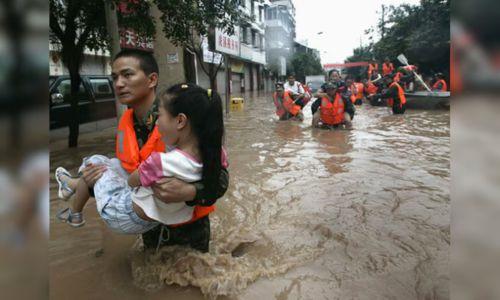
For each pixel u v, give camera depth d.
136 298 2.04
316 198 3.57
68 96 7.56
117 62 2.29
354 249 2.54
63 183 2.39
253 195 3.70
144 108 2.38
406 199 3.52
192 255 2.25
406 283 2.12
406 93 12.69
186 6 5.87
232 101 13.37
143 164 1.96
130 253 2.53
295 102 9.96
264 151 5.82
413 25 21.27
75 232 2.88
